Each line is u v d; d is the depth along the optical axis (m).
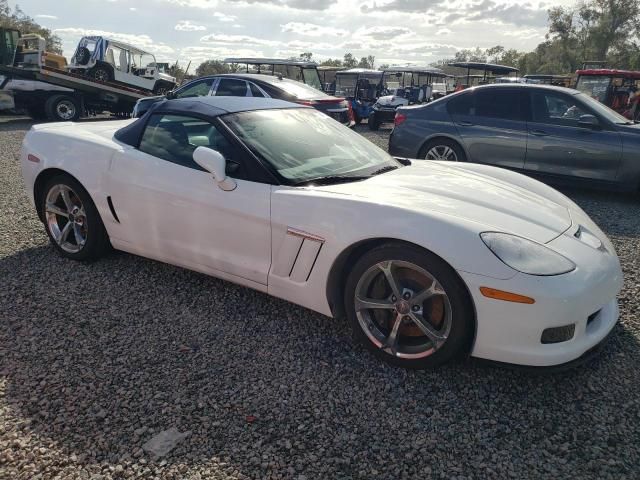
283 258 2.78
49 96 15.12
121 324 2.92
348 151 3.40
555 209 2.90
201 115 3.18
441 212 2.46
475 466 1.94
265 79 9.31
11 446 1.97
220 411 2.20
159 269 3.69
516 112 6.61
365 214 2.51
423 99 21.61
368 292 2.60
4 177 6.85
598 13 54.75
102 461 1.91
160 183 3.17
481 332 2.29
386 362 2.58
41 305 3.12
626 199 6.53
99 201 3.49
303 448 2.00
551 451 2.02
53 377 2.41
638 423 2.18
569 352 2.28
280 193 2.77
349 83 20.77
